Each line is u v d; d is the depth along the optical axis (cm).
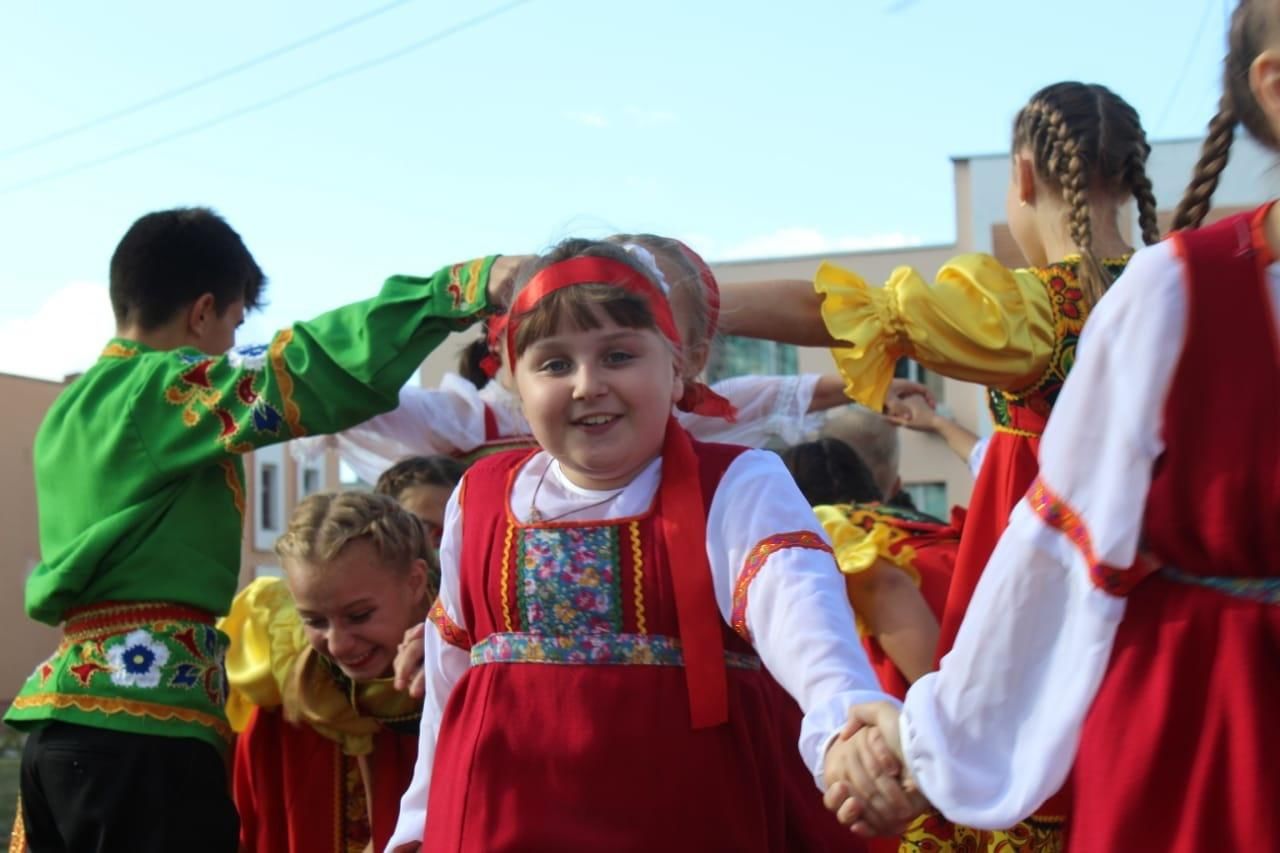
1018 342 265
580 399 211
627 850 198
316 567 292
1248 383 152
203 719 299
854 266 2306
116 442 301
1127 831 154
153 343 333
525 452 236
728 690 208
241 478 319
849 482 361
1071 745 162
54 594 296
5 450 2261
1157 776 154
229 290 343
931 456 2166
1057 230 288
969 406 2117
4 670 2225
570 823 200
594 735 202
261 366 295
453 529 233
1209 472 153
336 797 322
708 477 214
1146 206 281
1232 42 168
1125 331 159
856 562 294
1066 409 165
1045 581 165
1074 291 274
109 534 295
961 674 169
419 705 302
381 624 296
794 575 200
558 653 208
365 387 289
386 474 370
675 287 240
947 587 301
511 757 205
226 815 302
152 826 289
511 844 200
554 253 220
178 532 302
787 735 229
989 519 278
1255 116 168
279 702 322
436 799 213
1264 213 158
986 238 2181
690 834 200
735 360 2041
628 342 213
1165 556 158
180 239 337
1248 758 148
